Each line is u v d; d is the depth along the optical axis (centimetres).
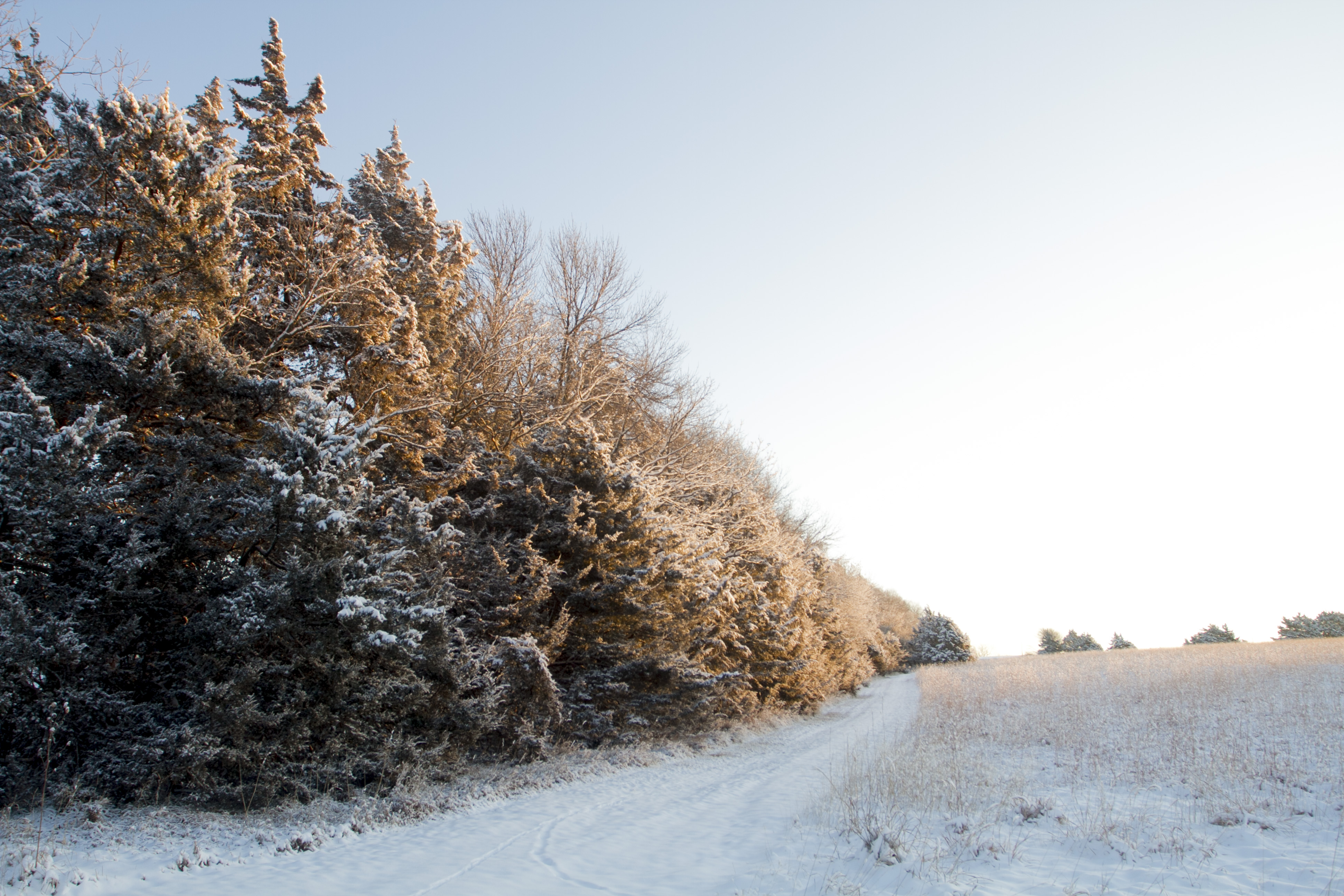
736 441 3866
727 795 1221
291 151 1748
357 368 1538
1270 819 761
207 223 1105
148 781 855
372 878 684
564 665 1659
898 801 935
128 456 1037
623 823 970
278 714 925
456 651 1199
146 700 943
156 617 935
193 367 1062
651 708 1759
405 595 1089
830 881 647
